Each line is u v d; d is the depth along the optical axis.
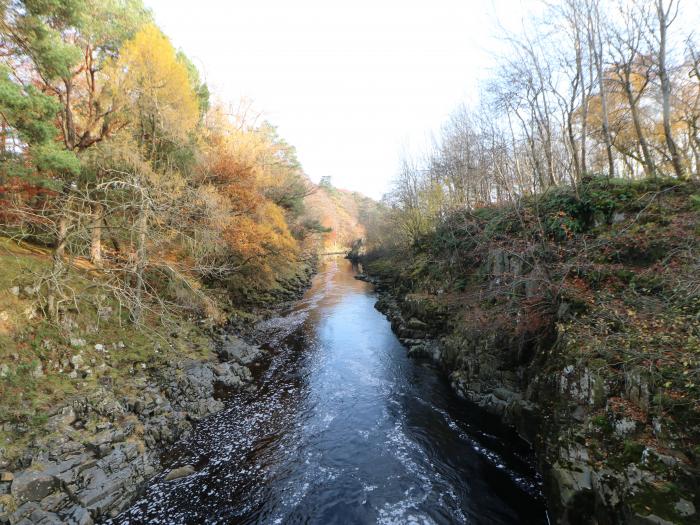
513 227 16.05
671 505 5.51
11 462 7.85
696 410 6.30
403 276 31.86
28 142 10.42
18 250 13.30
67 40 14.25
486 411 12.58
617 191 12.09
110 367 12.26
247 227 21.28
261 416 12.62
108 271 13.14
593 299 10.02
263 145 28.81
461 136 24.80
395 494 8.84
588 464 7.07
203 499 8.70
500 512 8.16
